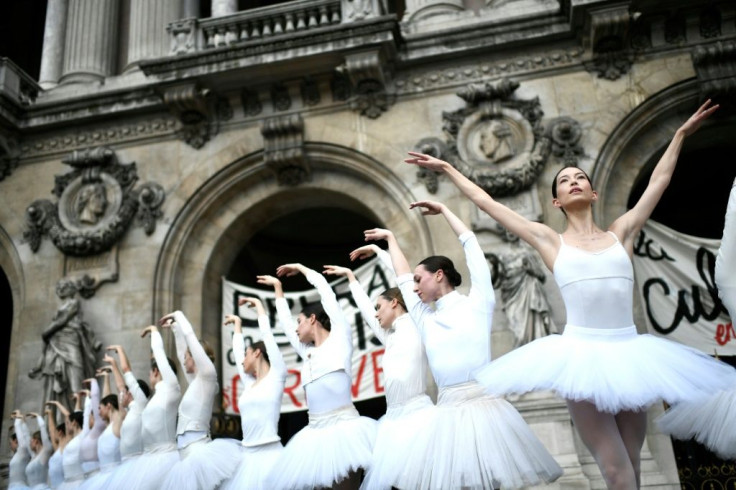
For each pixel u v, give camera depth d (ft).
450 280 15.89
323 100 45.91
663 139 42.09
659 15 42.45
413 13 47.85
